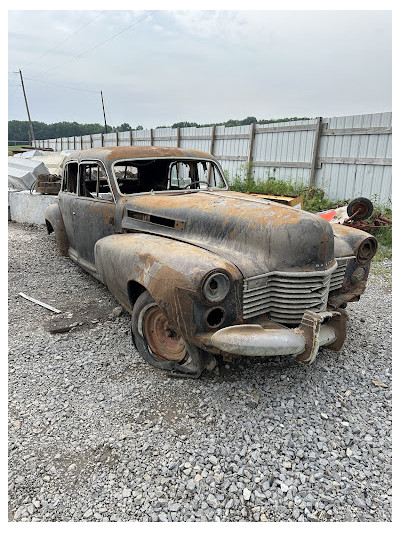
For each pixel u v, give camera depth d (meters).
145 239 3.65
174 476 2.41
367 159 9.09
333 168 9.91
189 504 2.25
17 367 3.57
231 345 2.65
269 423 2.84
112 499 2.28
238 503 2.25
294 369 3.49
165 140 15.81
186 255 3.02
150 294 3.22
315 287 3.12
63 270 6.36
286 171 11.12
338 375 3.44
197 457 2.54
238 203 3.68
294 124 10.68
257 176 12.03
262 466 2.47
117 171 5.00
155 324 3.46
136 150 4.75
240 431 2.75
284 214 3.22
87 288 5.56
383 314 4.73
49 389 3.26
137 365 3.59
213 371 3.43
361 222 6.84
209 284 2.83
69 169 5.83
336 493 2.31
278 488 2.34
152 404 3.05
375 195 8.62
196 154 5.05
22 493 2.33
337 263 3.54
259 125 11.73
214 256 3.02
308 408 2.99
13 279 5.93
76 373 3.48
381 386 3.29
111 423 2.86
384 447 2.64
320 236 3.12
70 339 4.08
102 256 3.89
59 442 2.70
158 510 2.21
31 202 9.95
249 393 3.14
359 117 9.21
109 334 4.17
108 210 4.61
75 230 5.55
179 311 2.87
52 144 31.53
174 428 2.79
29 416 2.95
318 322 2.82
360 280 3.90
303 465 2.49
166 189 5.25
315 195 9.68
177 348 3.42
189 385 3.26
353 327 4.37
